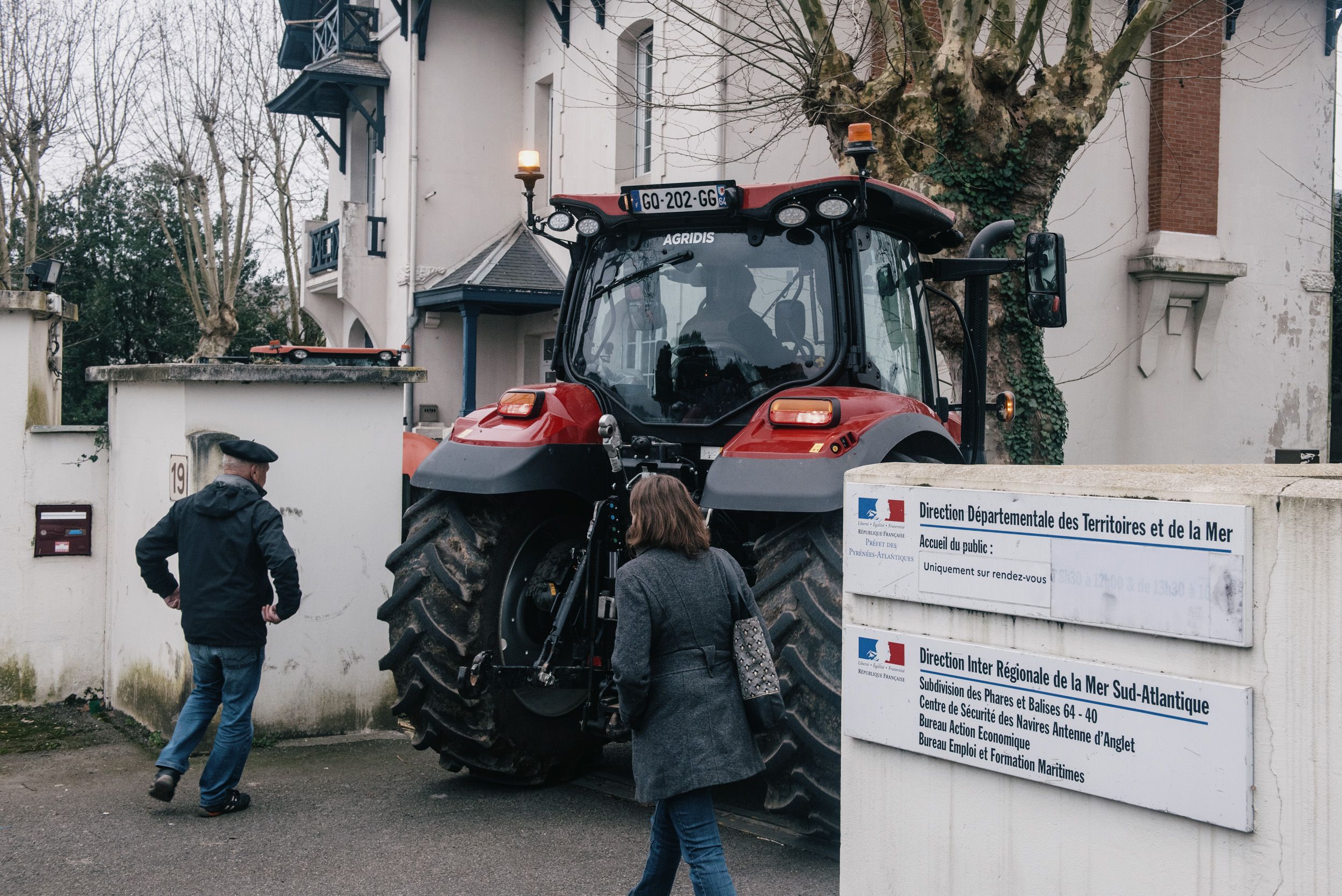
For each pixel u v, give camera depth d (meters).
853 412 4.41
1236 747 2.38
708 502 4.33
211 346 19.83
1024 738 2.78
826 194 4.83
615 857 4.32
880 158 9.05
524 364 17.89
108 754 5.79
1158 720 2.52
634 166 15.00
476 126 17.64
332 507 6.24
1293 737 2.31
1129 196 14.45
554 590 5.06
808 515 4.33
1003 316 9.18
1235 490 2.42
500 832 4.62
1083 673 2.65
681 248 5.11
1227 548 2.41
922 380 5.51
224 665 4.81
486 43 17.67
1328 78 15.55
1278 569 2.34
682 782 3.34
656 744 3.40
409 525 5.21
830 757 4.06
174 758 4.82
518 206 17.98
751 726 3.50
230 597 4.77
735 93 12.26
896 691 3.09
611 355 5.25
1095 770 2.63
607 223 5.23
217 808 4.80
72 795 5.09
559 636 4.52
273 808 4.93
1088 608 2.65
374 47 18.69
